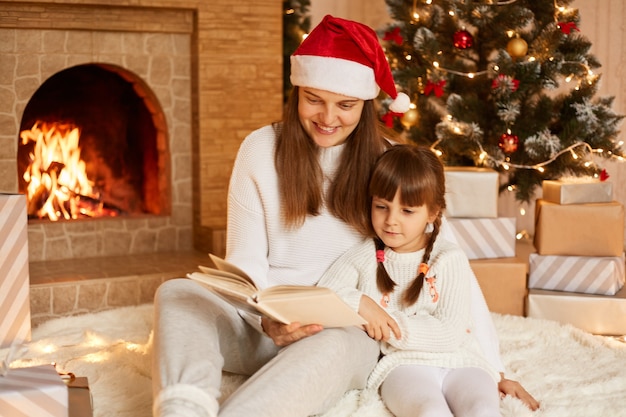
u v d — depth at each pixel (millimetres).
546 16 3398
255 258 1910
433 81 3350
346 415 1723
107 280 3021
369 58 1771
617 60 4082
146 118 3777
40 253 3420
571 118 3354
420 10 3496
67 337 2408
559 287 2670
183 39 3570
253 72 3604
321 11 4578
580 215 2643
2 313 2342
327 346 1592
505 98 3262
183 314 1630
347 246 1909
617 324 2586
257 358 1864
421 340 1744
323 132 1812
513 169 3525
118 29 3402
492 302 2670
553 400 1905
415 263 1842
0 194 2371
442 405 1608
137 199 3842
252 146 1918
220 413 1360
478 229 2719
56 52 3355
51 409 1381
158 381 1403
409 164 1769
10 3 3207
